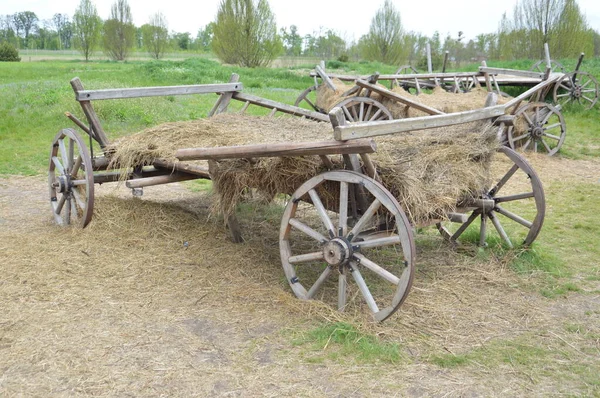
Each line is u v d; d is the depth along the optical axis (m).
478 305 4.60
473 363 3.70
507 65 26.23
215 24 39.28
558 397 3.34
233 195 5.40
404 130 4.20
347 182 4.17
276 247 5.92
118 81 19.95
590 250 6.05
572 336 4.12
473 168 4.98
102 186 8.77
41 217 6.86
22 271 5.05
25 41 85.19
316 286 4.45
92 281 4.91
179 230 6.19
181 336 3.99
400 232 3.93
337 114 3.74
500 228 5.78
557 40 29.62
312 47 56.91
